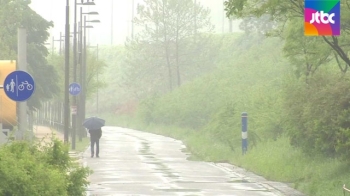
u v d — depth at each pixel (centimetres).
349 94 6562
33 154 3931
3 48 13888
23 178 3058
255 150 9194
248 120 10775
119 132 19550
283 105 7706
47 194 3238
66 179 3903
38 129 17150
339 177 5947
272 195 5644
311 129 6869
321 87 6988
